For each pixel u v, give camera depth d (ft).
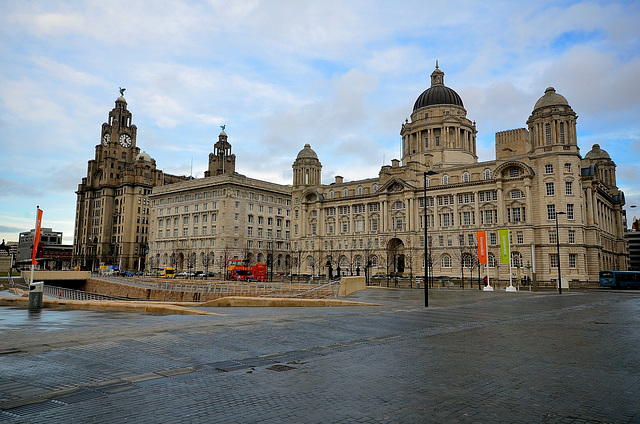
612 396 34.78
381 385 37.58
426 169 359.66
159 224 506.07
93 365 43.86
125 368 42.75
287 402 32.73
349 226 401.90
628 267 491.31
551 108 307.37
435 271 340.80
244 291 202.08
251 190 451.94
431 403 32.76
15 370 41.70
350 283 179.93
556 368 44.19
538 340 61.21
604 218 360.48
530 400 33.68
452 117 405.59
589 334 67.15
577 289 245.86
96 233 597.11
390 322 80.28
